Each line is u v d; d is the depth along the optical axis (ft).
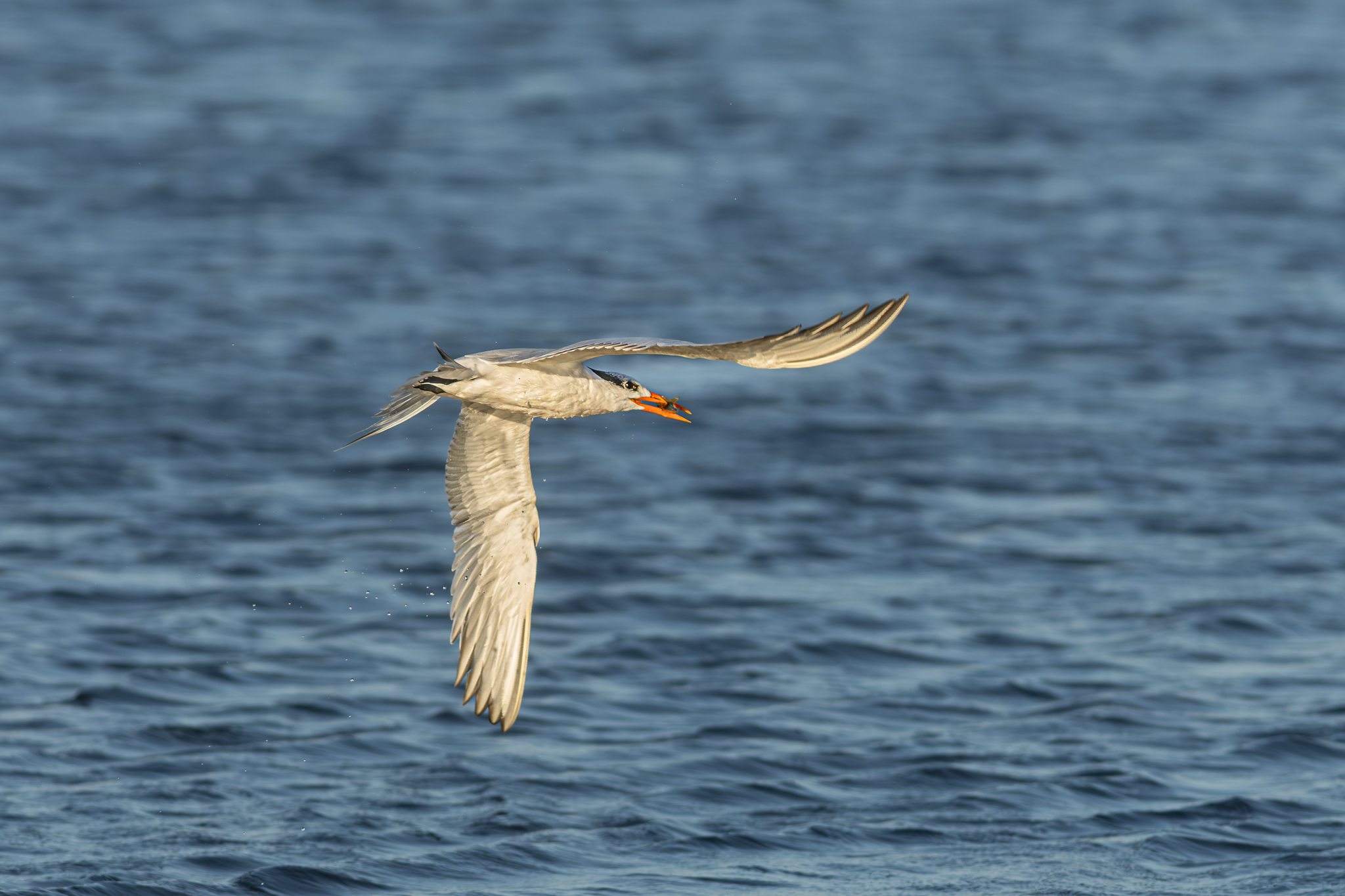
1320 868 42.16
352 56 164.86
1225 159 137.59
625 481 75.66
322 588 62.03
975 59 169.17
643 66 163.94
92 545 65.21
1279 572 64.85
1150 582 63.98
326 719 51.19
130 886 40.29
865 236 117.50
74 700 51.49
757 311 100.12
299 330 95.35
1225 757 48.98
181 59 161.68
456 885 41.24
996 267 111.34
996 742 50.11
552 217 120.16
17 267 104.47
